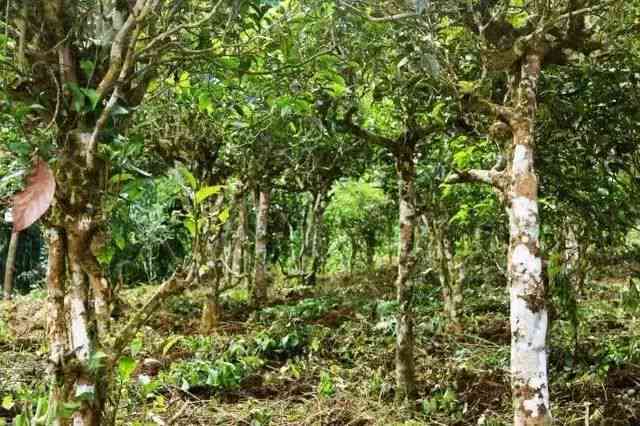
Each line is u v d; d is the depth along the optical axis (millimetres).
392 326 8242
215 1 3180
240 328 9695
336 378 6797
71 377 2455
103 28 2684
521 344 3861
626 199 6168
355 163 10148
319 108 5824
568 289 6566
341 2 3551
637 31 4727
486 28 4281
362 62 5027
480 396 6168
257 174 9133
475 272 11234
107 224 2748
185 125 7652
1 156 2879
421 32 4172
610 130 5652
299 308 10344
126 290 11906
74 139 2494
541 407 3801
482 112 4379
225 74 3553
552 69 5445
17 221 2193
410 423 5570
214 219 2934
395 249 17859
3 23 2516
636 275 6980
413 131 6168
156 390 6387
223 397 6582
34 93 2518
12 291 15188
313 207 13344
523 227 3967
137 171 2676
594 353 7020
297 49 3967
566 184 5984
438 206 8242
